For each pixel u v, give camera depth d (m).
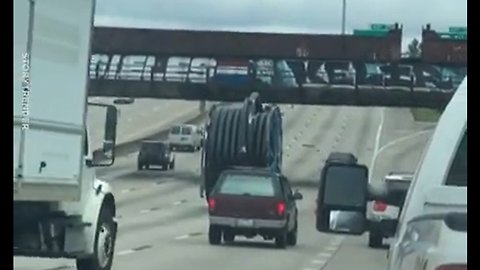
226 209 27.12
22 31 13.33
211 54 70.38
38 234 15.48
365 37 69.19
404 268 4.98
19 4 13.17
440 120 4.98
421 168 5.04
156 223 35.34
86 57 15.27
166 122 101.12
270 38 69.81
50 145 14.26
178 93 70.75
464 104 4.88
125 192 51.94
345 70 69.38
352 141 93.25
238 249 26.19
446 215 4.34
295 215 28.83
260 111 41.75
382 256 25.39
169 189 55.19
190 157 80.31
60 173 14.59
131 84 70.88
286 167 74.06
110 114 17.06
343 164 5.82
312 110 119.44
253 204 26.98
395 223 6.51
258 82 69.75
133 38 70.69
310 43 69.56
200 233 31.44
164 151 68.69
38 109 13.88
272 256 24.66
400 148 86.31
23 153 13.48
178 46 70.44
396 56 68.81
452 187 4.54
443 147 4.80
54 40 14.27
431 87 68.69
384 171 71.31
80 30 15.05
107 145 17.03
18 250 15.45
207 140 40.88
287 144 90.69
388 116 112.06
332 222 5.76
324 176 5.81
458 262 4.18
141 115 105.38
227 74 70.19
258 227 26.97
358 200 5.76
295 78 69.69
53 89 14.32
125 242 27.28
